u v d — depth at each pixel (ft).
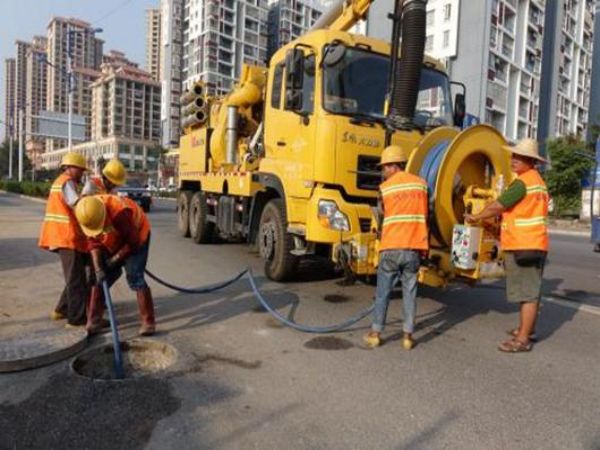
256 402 12.73
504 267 18.65
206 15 334.03
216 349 16.35
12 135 210.18
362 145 22.36
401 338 18.01
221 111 37.63
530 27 211.20
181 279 26.71
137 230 16.92
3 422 11.55
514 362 15.99
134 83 253.24
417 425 11.80
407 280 16.79
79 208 15.62
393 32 20.94
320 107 22.15
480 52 184.85
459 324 19.98
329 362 15.49
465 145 18.90
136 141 256.32
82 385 13.44
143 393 13.06
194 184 44.70
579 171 109.09
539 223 16.69
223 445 10.76
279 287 25.31
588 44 279.49
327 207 21.89
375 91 23.43
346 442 11.00
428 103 25.71
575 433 11.62
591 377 14.93
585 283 30.32
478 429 11.69
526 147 17.01
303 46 23.58
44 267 28.86
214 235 40.34
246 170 31.07
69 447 10.60
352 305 22.18
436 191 18.60
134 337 17.24
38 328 17.79
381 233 17.30
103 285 16.28
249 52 362.74
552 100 247.09
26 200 105.29
